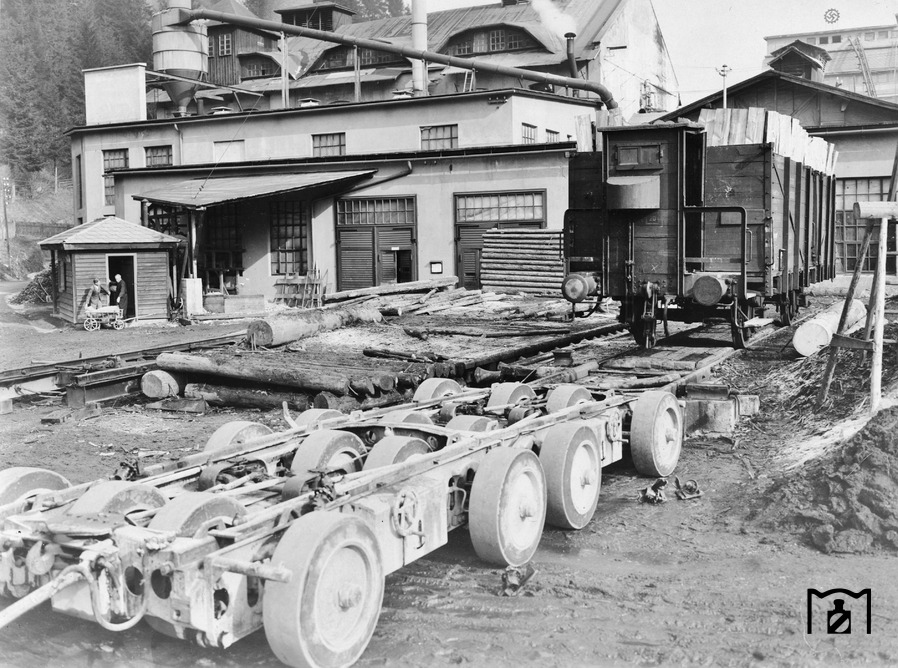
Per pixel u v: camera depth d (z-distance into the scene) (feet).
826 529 21.21
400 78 171.32
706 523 23.52
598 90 112.06
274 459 21.97
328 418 25.14
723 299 41.47
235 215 109.60
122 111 135.85
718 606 17.97
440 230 97.25
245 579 14.92
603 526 23.58
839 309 44.91
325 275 104.32
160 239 92.94
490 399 29.32
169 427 39.09
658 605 18.12
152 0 307.17
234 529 14.90
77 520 16.07
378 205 101.35
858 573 19.47
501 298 80.18
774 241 43.37
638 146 40.68
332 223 103.76
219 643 14.66
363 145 112.98
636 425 27.55
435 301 76.33
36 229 232.53
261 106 181.47
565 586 19.25
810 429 31.07
